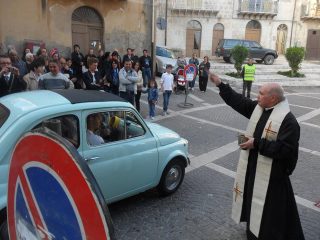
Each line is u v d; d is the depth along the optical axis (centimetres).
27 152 150
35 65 724
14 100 427
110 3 1752
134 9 1819
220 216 524
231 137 965
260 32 3503
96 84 850
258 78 2245
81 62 1226
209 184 640
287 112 374
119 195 484
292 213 392
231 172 705
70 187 131
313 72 2652
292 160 378
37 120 389
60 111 407
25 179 155
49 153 138
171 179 577
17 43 1549
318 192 626
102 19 1753
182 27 3353
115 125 473
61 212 137
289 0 3459
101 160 448
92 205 124
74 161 128
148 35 1881
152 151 521
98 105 446
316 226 506
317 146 916
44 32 1608
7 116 394
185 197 582
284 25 3525
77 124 423
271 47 3534
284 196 383
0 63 667
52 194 140
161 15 3256
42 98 433
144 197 575
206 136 967
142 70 1599
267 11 3406
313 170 738
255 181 390
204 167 728
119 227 480
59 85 680
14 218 169
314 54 3584
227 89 428
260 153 376
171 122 1116
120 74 994
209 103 1444
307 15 3447
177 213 527
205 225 497
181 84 1577
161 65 2055
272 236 382
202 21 3375
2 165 365
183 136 959
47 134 138
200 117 1197
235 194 421
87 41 1750
